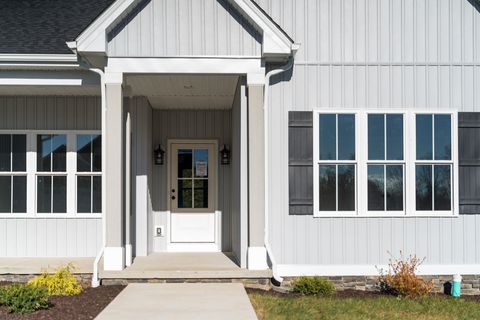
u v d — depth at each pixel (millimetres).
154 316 6766
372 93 9695
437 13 9828
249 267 8992
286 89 9625
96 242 11164
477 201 9719
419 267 9570
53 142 11367
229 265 9688
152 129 12281
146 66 8953
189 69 9000
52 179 11312
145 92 10758
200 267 9414
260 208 9039
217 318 6699
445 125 9750
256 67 9070
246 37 9070
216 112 12523
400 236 9602
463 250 9656
